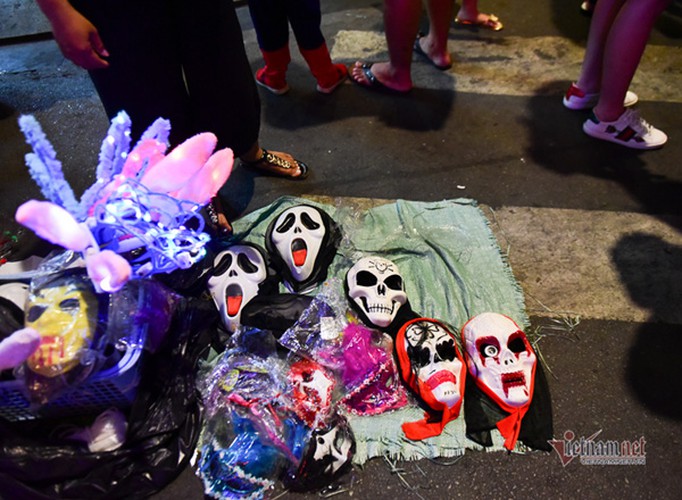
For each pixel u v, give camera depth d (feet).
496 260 6.01
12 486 4.01
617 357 5.25
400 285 5.32
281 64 8.18
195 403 4.72
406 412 4.79
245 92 5.51
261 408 4.41
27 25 10.30
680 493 4.39
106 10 4.22
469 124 8.07
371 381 4.77
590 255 6.17
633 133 7.37
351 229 6.35
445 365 4.66
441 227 6.38
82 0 4.16
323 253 5.73
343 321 4.98
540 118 8.11
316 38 7.79
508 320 4.98
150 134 3.91
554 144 7.67
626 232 6.41
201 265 5.72
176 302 5.01
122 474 4.31
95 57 4.25
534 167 7.34
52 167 3.21
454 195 6.98
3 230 6.62
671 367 5.16
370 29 10.10
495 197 6.94
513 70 9.06
